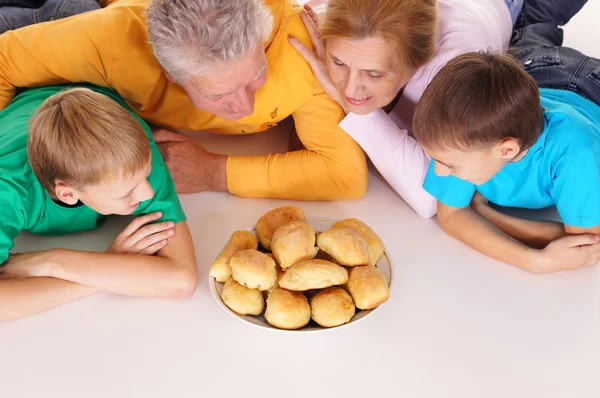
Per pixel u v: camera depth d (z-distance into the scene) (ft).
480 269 4.35
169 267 3.95
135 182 3.71
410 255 4.46
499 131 3.65
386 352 3.73
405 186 4.77
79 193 3.76
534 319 3.98
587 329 3.92
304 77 4.71
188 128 5.25
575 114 4.12
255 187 4.94
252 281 3.70
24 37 4.61
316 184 4.87
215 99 4.04
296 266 3.70
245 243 4.08
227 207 4.93
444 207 4.60
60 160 3.57
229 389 3.50
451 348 3.77
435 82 3.83
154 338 3.80
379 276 3.77
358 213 4.90
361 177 4.92
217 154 5.10
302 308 3.63
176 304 4.04
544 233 4.37
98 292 4.09
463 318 3.97
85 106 3.63
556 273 4.32
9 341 3.76
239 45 3.69
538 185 4.25
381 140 4.71
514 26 6.53
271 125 5.32
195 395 3.46
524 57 5.51
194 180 4.95
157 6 3.75
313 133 4.89
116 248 4.05
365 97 4.42
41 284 3.83
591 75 5.12
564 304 4.09
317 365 3.65
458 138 3.68
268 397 3.46
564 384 3.57
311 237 3.94
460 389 3.52
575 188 3.98
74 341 3.77
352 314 3.65
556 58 5.31
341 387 3.52
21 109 4.43
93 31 4.50
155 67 4.59
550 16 6.39
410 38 4.08
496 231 4.44
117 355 3.69
